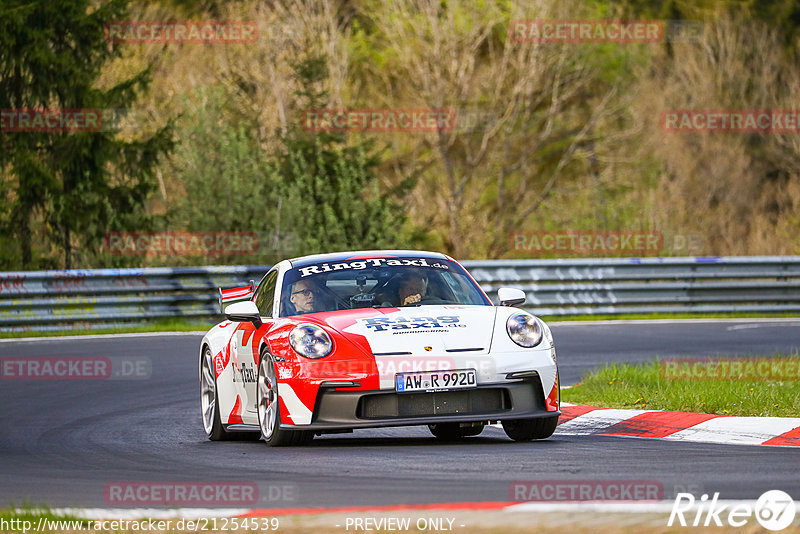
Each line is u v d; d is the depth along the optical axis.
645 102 151.00
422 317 28.98
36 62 94.00
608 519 17.42
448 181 144.38
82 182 96.06
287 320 29.67
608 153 149.12
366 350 27.59
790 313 78.88
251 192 96.69
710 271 78.75
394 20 140.25
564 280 76.50
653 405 33.81
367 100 149.75
